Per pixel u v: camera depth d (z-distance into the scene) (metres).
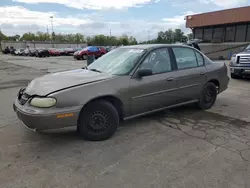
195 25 26.33
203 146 3.16
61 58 28.48
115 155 2.94
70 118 2.99
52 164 2.73
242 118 4.31
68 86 3.08
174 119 4.27
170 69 4.08
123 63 3.80
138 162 2.76
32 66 16.28
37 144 3.26
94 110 3.24
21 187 2.30
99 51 24.97
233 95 6.25
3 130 3.77
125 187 2.29
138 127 3.88
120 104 3.50
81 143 3.28
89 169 2.62
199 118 4.32
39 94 2.96
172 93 4.09
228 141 3.31
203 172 2.53
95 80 3.29
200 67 4.61
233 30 23.53
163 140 3.37
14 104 3.33
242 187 2.27
